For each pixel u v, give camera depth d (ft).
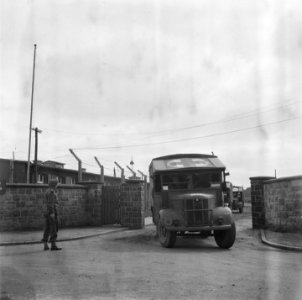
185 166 43.93
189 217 39.68
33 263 30.40
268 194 59.72
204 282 23.68
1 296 20.58
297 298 20.07
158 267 28.66
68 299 20.03
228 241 39.86
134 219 67.87
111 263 30.42
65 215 65.62
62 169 132.67
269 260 32.12
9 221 57.31
